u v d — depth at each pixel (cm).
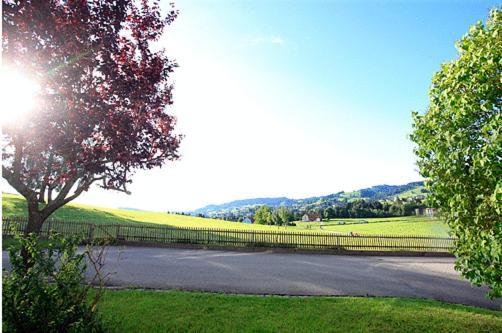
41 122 778
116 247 2044
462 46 716
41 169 903
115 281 1130
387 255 2380
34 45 766
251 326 752
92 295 910
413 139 771
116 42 930
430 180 741
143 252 1914
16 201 3325
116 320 729
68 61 817
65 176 870
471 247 679
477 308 994
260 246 2378
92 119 850
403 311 904
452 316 879
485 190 656
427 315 877
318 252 2356
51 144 804
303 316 831
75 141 842
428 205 760
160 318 769
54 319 504
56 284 539
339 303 968
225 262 1702
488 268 655
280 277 1369
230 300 948
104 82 934
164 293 980
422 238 2522
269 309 880
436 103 742
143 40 1016
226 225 4509
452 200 680
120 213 4250
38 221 926
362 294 1144
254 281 1269
